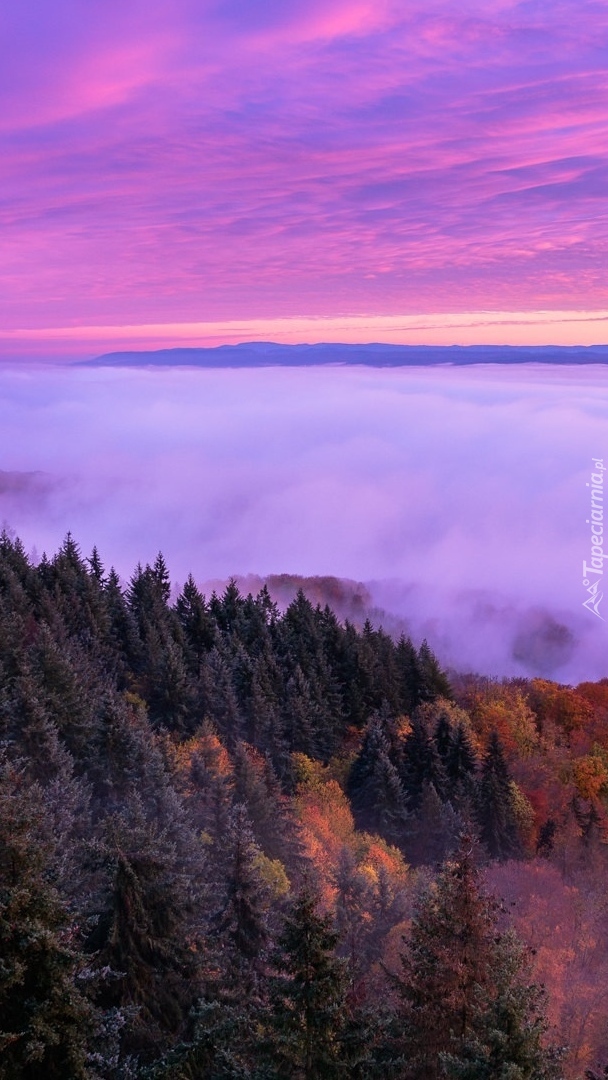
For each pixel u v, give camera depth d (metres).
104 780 42.72
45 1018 16.58
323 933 18.28
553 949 33.72
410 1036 18.88
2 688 51.47
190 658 86.12
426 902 20.25
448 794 65.69
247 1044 19.53
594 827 64.56
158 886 22.61
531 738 86.38
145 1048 21.73
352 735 83.19
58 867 21.19
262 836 44.25
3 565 92.88
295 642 97.00
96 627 85.19
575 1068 26.98
